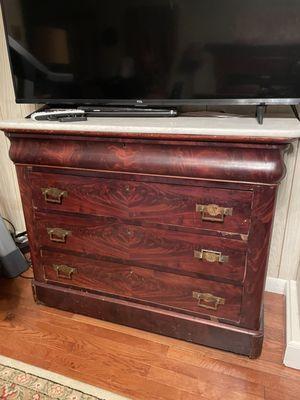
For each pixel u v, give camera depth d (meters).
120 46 1.17
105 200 1.17
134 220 1.16
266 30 1.02
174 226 1.12
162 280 1.22
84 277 1.35
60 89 1.30
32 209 1.31
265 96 1.10
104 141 1.08
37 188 1.26
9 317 1.43
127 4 1.11
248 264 1.07
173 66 1.15
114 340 1.30
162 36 1.12
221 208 1.03
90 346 1.28
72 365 1.20
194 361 1.21
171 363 1.20
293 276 1.51
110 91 1.25
